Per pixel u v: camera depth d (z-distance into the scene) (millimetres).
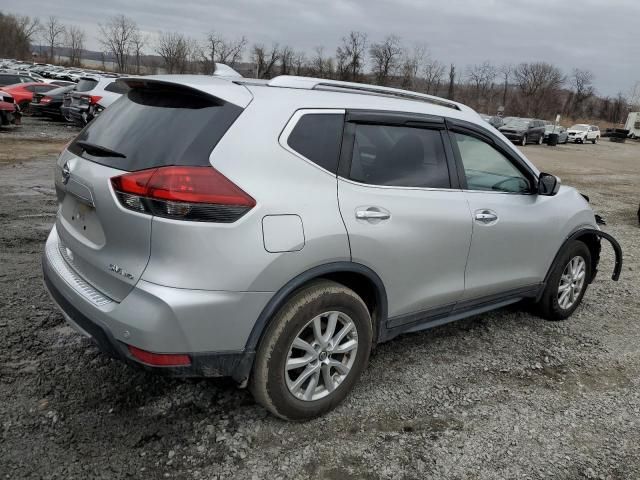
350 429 2988
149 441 2762
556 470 2787
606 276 6223
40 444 2666
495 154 3885
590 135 43781
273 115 2701
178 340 2471
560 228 4348
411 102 3445
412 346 4043
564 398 3484
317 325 2873
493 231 3717
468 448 2906
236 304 2535
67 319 2902
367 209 2945
